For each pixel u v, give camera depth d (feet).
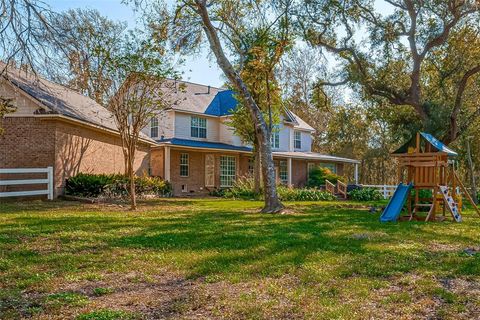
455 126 73.72
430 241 28.07
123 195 65.21
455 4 66.64
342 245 25.50
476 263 20.93
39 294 16.25
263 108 71.46
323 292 16.06
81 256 22.20
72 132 61.87
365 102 95.55
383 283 17.29
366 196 84.33
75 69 40.27
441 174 46.98
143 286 17.24
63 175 59.77
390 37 70.95
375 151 143.43
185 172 92.63
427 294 16.03
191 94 100.17
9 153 58.03
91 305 14.84
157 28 54.29
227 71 48.39
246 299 15.26
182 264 20.57
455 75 76.23
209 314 13.96
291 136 114.73
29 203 52.29
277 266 19.93
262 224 35.83
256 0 52.75
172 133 90.89
